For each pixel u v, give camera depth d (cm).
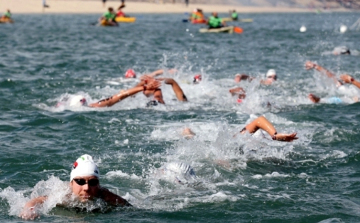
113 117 1337
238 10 11688
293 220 714
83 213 730
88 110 1412
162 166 902
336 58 2712
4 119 1297
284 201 786
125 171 921
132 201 782
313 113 1416
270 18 8100
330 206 764
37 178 878
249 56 2800
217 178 893
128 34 4197
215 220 716
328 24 6228
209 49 3131
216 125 1263
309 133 1201
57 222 697
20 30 4397
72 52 2827
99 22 5300
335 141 1138
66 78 1966
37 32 4206
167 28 5047
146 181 871
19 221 699
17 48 2945
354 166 968
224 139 1048
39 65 2273
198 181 870
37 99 1571
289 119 1349
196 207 761
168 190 830
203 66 2406
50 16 7019
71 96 1496
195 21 5938
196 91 1722
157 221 709
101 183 859
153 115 1374
